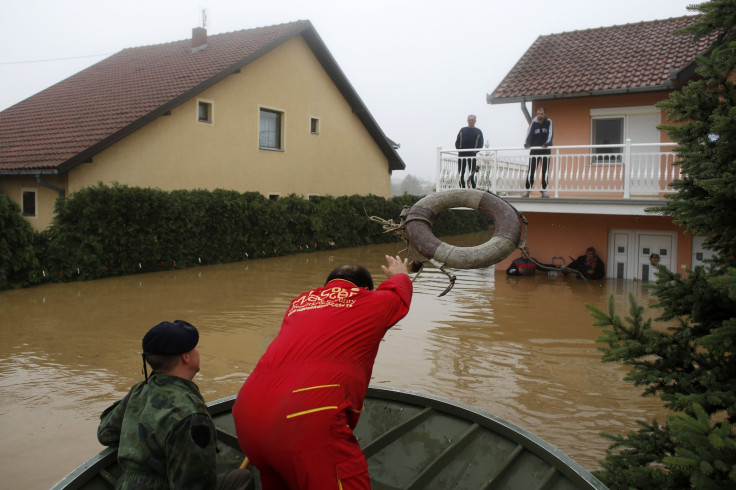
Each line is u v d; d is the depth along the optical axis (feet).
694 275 12.69
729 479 8.72
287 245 69.26
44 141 57.41
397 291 9.95
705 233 13.00
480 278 52.70
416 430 12.95
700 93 13.09
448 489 11.32
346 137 86.99
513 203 48.83
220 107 66.44
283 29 75.46
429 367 25.67
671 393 12.11
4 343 29.09
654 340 12.31
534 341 30.14
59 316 35.12
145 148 58.08
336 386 8.49
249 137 70.54
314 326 9.09
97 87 72.74
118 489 8.85
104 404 21.07
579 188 49.39
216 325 33.01
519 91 53.42
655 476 11.23
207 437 8.87
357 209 81.15
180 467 8.59
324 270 56.44
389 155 96.17
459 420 13.01
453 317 35.81
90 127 57.26
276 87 74.02
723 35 13.67
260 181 72.38
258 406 8.52
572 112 54.19
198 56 73.77
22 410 20.44
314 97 80.33
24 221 45.78
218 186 66.59
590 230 53.62
